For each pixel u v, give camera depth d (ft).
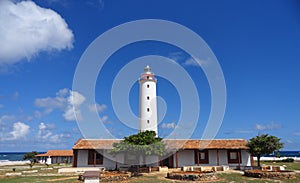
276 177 77.82
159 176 86.02
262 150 102.89
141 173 92.27
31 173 100.17
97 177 51.67
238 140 120.98
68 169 102.27
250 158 115.55
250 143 107.34
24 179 81.20
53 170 114.42
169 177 81.41
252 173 82.53
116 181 75.00
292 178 77.25
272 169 93.04
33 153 191.83
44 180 78.13
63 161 187.11
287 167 111.34
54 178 83.71
